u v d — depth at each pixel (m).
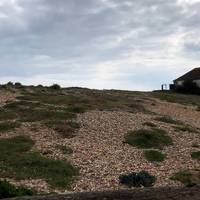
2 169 23.16
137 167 25.27
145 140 30.94
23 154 26.12
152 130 33.44
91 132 31.95
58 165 24.34
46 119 34.62
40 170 23.45
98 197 13.05
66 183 21.55
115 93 60.03
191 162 27.14
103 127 33.31
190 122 42.97
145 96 60.84
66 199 12.91
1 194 16.05
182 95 74.19
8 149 27.31
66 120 34.41
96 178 22.81
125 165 25.48
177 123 39.28
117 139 30.94
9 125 32.41
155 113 44.53
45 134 30.81
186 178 23.22
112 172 23.97
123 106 44.78
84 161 25.75
